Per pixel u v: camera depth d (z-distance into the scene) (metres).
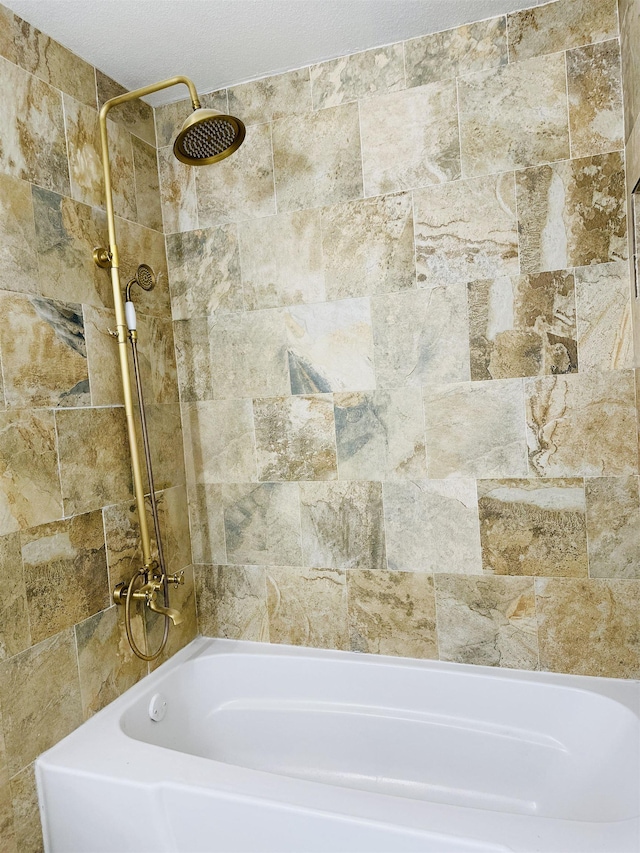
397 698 1.92
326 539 2.05
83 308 1.76
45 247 1.62
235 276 2.11
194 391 2.20
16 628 1.48
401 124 1.87
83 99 1.80
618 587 1.75
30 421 1.54
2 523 1.45
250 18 1.68
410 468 1.93
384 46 1.87
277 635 2.15
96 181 1.84
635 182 1.50
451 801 1.79
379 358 1.94
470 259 1.82
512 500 1.83
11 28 1.55
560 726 1.73
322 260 1.99
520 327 1.79
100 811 1.45
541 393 1.78
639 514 1.71
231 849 1.34
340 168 1.95
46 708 1.56
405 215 1.88
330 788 1.36
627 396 1.70
